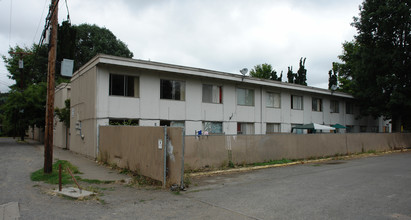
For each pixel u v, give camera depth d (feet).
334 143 62.44
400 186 29.96
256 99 78.69
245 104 76.59
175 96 63.46
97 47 144.36
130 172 37.06
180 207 22.27
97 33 152.05
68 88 84.94
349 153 65.87
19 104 96.58
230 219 19.24
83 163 48.49
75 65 143.84
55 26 37.09
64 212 20.76
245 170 42.11
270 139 49.67
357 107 112.98
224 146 42.96
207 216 19.94
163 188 29.17
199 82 67.46
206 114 68.08
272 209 21.45
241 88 76.07
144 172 33.58
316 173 39.52
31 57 141.79
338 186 30.12
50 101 36.58
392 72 92.22
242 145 45.37
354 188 29.04
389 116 98.27
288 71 145.59
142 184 31.01
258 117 78.59
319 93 94.79
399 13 86.69
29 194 26.43
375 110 97.71
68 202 23.67
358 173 39.19
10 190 28.09
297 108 89.92
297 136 54.49
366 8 95.04
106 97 54.49
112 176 35.65
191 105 65.51
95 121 52.95
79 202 23.70
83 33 147.43
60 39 81.56
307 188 29.19
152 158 32.04
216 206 22.49
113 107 55.11
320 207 21.88
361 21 96.02
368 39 96.73
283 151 51.65
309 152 56.49
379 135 76.43
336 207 21.86
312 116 93.86
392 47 93.04
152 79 60.13
